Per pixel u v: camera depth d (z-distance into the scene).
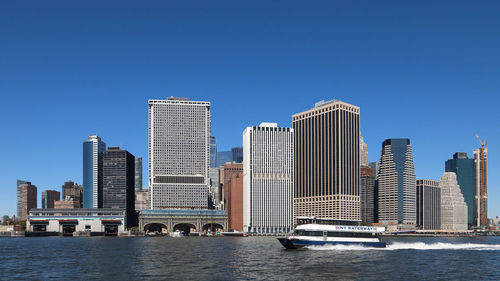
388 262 141.00
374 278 108.88
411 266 132.12
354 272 118.31
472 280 106.94
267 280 105.50
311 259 149.12
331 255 161.25
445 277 111.25
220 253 190.50
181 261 152.00
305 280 106.00
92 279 108.56
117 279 108.19
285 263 138.75
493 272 120.81
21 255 182.25
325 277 110.25
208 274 115.75
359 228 184.00
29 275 116.25
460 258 158.62
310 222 180.88
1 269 129.75
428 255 168.50
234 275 113.75
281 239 180.38
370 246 184.38
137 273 118.94
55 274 117.94
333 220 181.75
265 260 150.75
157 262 149.12
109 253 193.62
